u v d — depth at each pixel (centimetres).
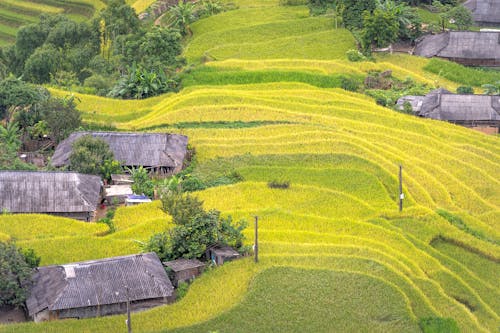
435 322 7375
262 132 10638
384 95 11881
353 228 8744
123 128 10862
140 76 11931
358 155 10088
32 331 6856
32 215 8594
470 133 11094
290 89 11925
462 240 8881
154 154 9712
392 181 9675
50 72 12788
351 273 7812
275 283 7588
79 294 7138
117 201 9150
